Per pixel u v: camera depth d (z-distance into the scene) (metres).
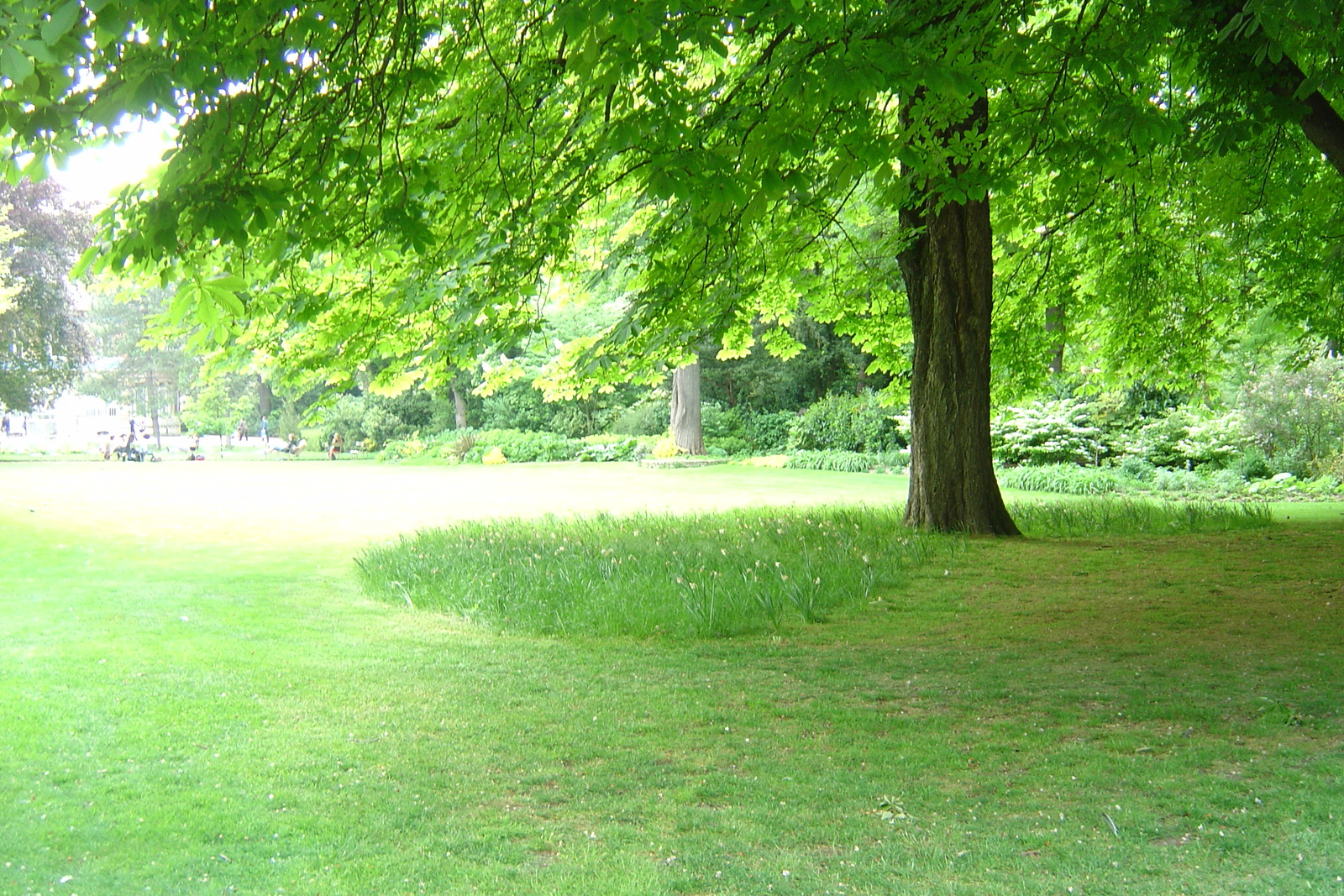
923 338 13.81
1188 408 25.47
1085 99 7.71
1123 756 4.92
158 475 30.31
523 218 7.93
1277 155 11.60
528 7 7.15
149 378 67.12
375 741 5.33
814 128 5.95
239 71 4.89
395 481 27.69
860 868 3.72
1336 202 13.13
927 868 3.71
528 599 8.79
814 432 36.53
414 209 5.70
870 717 5.68
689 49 8.35
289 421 52.97
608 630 8.06
